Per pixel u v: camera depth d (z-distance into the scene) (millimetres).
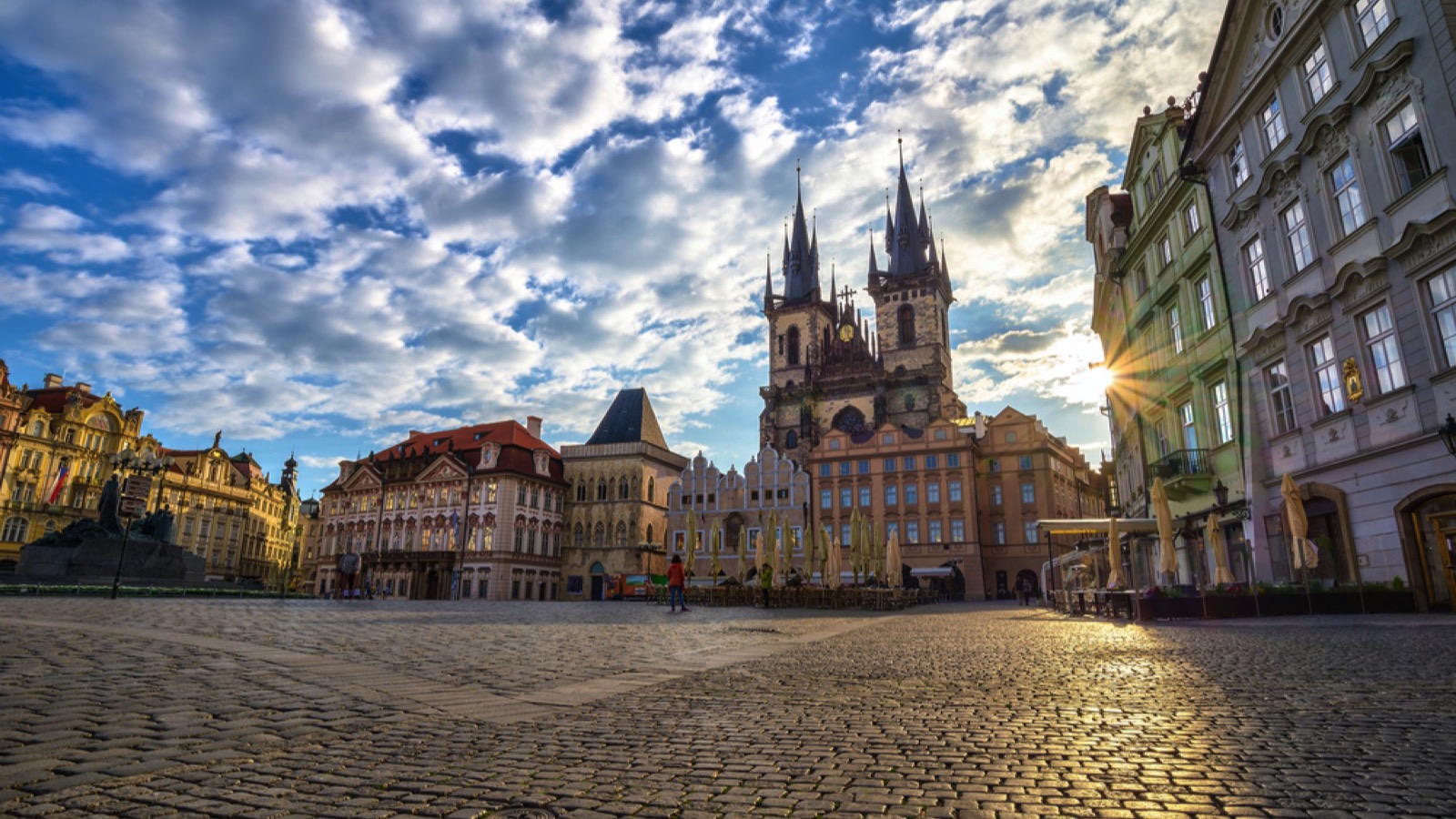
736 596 42094
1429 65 19375
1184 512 33656
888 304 114625
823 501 84875
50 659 9531
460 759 5340
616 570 93750
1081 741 6023
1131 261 40219
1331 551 23672
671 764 5273
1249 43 27516
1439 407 19281
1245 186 27906
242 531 113250
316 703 7281
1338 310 22969
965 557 78688
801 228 131625
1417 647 11797
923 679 9648
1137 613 23156
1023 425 83125
